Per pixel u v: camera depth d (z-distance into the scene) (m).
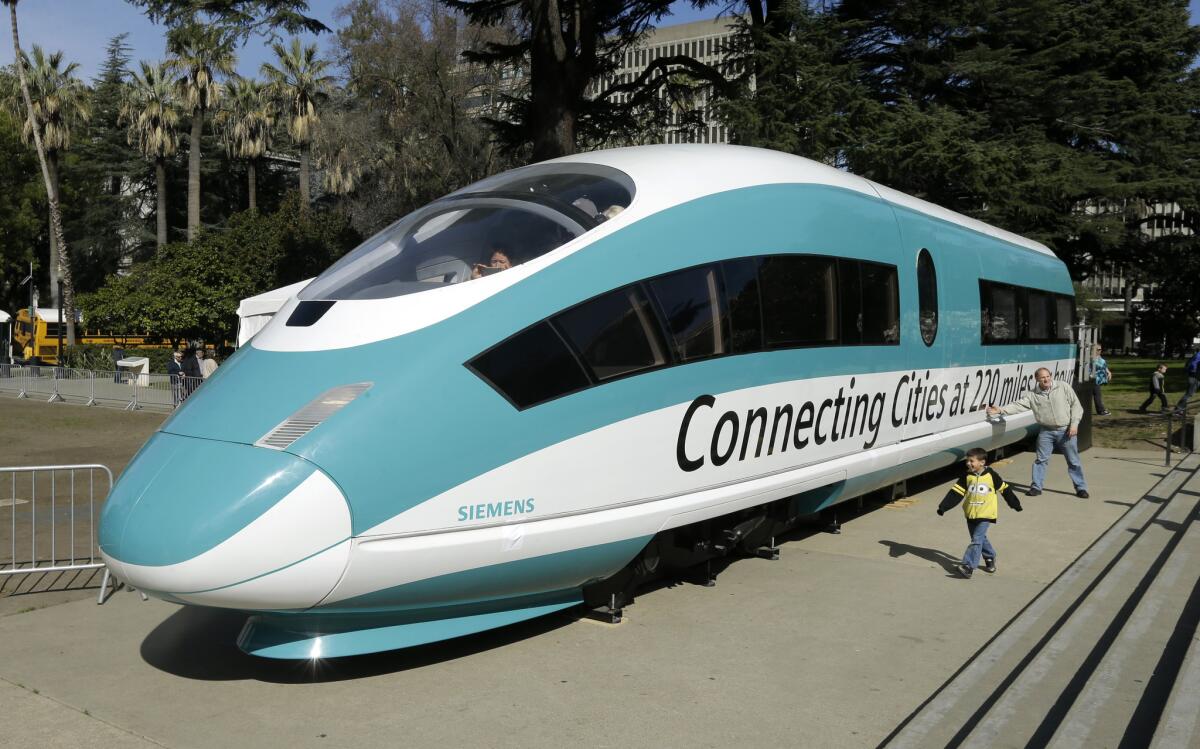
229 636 5.55
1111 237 24.28
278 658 4.72
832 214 7.43
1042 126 24.06
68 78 41.22
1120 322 78.00
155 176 54.72
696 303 5.91
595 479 5.24
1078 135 25.97
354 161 35.78
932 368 9.03
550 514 5.05
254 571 4.27
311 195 53.59
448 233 5.62
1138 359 56.06
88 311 37.81
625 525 5.37
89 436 16.36
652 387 5.54
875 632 5.63
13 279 50.12
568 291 5.25
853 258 7.60
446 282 5.18
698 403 5.85
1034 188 20.53
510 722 4.34
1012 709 4.18
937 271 9.20
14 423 18.45
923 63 22.77
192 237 36.62
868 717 4.40
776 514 7.12
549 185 5.99
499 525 4.84
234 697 4.62
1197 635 4.66
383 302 5.06
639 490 5.49
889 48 23.28
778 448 6.61
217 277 31.83
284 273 31.09
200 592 4.29
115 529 4.48
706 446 5.93
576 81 17.17
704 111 20.70
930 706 4.39
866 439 7.81
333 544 4.37
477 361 4.84
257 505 4.29
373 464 4.46
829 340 7.18
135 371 23.50
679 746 4.09
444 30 30.56
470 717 4.39
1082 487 10.25
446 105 31.30
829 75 19.45
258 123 44.16
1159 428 17.55
